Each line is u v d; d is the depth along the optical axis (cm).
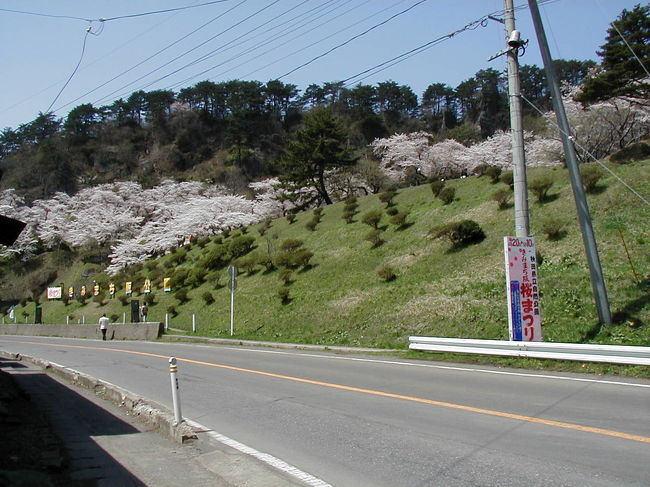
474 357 1262
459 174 4928
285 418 796
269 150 8812
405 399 865
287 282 2939
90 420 895
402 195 3631
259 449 647
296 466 571
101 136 10206
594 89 2688
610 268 1638
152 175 9081
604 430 629
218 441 696
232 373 1288
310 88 10788
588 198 2162
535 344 1138
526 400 809
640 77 2684
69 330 3697
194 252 4856
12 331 4556
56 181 8525
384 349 1571
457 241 2409
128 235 6419
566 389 876
